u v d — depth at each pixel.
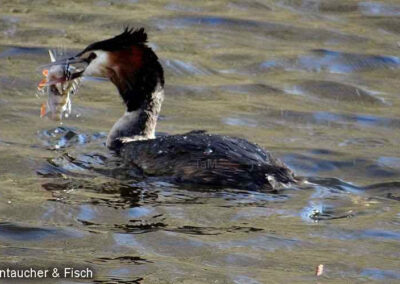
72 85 14.34
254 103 16.83
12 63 17.77
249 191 12.24
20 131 14.70
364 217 11.70
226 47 19.41
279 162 12.91
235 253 10.58
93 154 13.81
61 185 12.46
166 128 15.38
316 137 15.32
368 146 14.97
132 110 14.38
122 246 10.66
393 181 13.16
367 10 22.02
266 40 19.97
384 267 10.36
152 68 14.33
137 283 9.75
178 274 9.99
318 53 19.28
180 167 12.60
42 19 20.28
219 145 12.68
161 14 21.00
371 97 17.39
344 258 10.56
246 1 22.11
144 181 12.64
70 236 10.87
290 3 22.20
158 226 11.24
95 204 11.83
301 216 11.66
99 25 20.09
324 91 17.58
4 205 11.68
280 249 10.75
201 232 11.13
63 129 14.91
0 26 19.66
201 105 16.61
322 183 12.84
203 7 21.66
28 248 10.53
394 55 19.39
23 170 13.00
